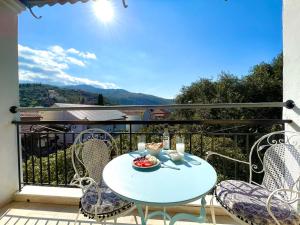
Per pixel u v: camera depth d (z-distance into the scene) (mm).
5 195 2402
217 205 2164
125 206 1477
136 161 1568
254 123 2084
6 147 2428
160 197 1135
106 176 1385
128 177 1366
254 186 1672
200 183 1279
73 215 2211
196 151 3256
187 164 1571
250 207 1389
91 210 1479
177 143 1794
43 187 2611
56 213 2248
